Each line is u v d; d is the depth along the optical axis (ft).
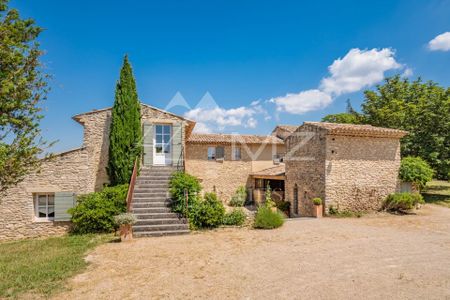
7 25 16.69
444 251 23.90
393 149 48.03
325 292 15.80
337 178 44.37
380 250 24.17
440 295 15.44
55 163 39.45
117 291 16.33
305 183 50.08
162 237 29.73
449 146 60.80
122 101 42.37
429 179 47.67
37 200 39.34
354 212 44.52
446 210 48.55
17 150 16.05
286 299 15.05
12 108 16.03
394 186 47.42
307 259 21.74
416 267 19.86
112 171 42.01
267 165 74.13
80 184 40.27
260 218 34.27
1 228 37.24
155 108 46.24
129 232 28.71
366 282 17.19
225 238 28.94
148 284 17.29
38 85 17.15
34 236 38.06
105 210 35.29
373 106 81.20
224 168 70.33
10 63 16.49
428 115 63.46
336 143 44.80
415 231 31.96
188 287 16.78
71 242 30.37
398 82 82.43
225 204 69.15
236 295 15.61
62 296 15.72
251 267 20.07
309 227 34.27
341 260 21.47
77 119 44.27
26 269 20.27
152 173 41.60
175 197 34.76
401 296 15.31
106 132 44.50
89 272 19.49
